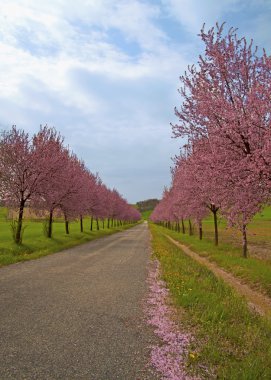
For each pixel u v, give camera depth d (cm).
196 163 1321
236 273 1664
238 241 3953
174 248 2908
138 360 593
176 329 759
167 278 1384
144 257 2253
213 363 577
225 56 1193
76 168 3853
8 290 1164
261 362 555
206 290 1166
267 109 1075
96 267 1756
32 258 2103
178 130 1372
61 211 3806
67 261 1995
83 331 743
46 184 2805
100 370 552
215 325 762
